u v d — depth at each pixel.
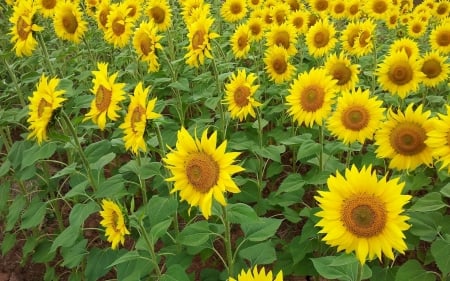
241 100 1.64
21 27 1.75
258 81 2.38
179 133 0.98
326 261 1.07
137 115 1.12
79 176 1.50
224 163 0.93
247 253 1.28
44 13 2.27
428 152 1.19
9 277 1.74
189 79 2.54
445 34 2.62
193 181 0.96
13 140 2.49
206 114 2.22
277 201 1.52
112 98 1.22
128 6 2.53
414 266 1.17
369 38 2.30
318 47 2.43
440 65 2.09
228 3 3.06
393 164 1.24
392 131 1.24
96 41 3.28
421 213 1.22
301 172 2.09
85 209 1.23
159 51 2.31
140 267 1.20
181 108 2.01
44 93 1.25
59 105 1.19
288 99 1.52
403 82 1.77
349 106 1.39
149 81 2.37
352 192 0.85
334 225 0.86
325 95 1.43
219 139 1.90
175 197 1.37
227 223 1.12
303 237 1.35
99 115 1.25
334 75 1.90
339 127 1.40
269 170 1.84
